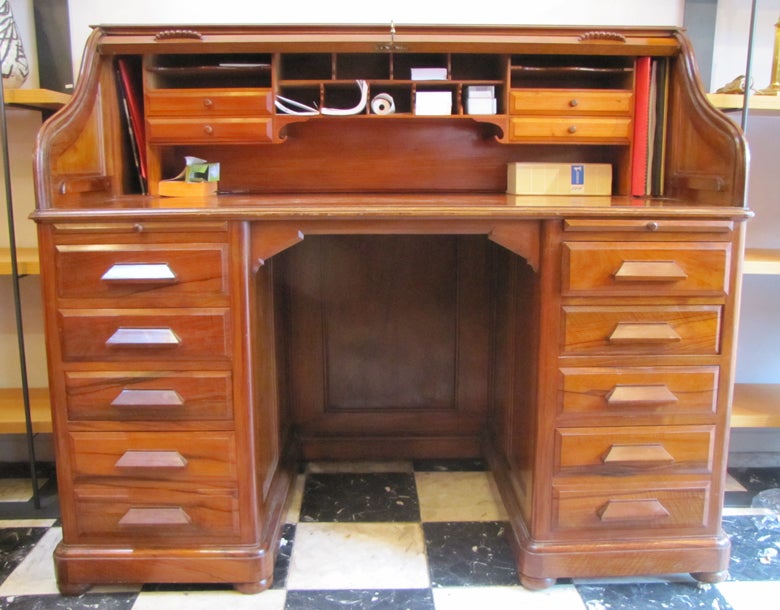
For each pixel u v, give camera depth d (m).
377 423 2.08
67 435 1.41
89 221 1.34
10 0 1.86
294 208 1.36
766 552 1.61
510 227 1.38
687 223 1.37
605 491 1.45
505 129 1.75
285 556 1.59
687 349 1.41
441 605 1.41
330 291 2.01
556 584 1.49
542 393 1.41
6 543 1.65
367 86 1.72
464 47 1.69
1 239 2.01
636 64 1.75
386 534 1.68
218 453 1.42
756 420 1.79
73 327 1.38
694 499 1.46
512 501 1.66
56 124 1.45
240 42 1.68
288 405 2.02
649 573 1.47
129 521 1.43
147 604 1.42
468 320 2.03
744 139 1.42
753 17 1.62
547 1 1.95
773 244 2.10
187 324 1.38
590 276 1.37
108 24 1.74
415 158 1.91
